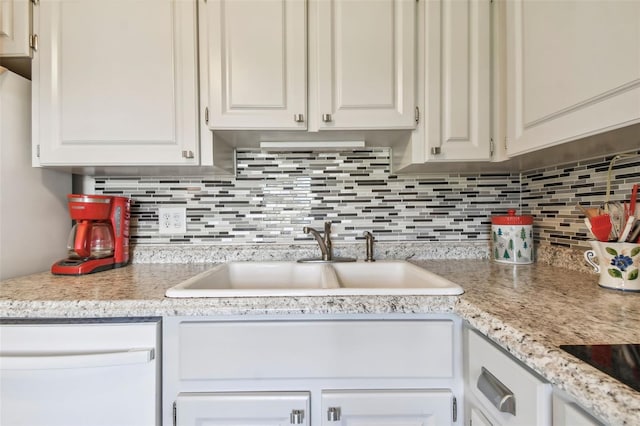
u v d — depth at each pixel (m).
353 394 0.75
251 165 1.40
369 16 1.08
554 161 1.13
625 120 0.64
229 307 0.75
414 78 1.09
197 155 1.10
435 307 0.75
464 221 1.42
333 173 1.41
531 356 0.49
